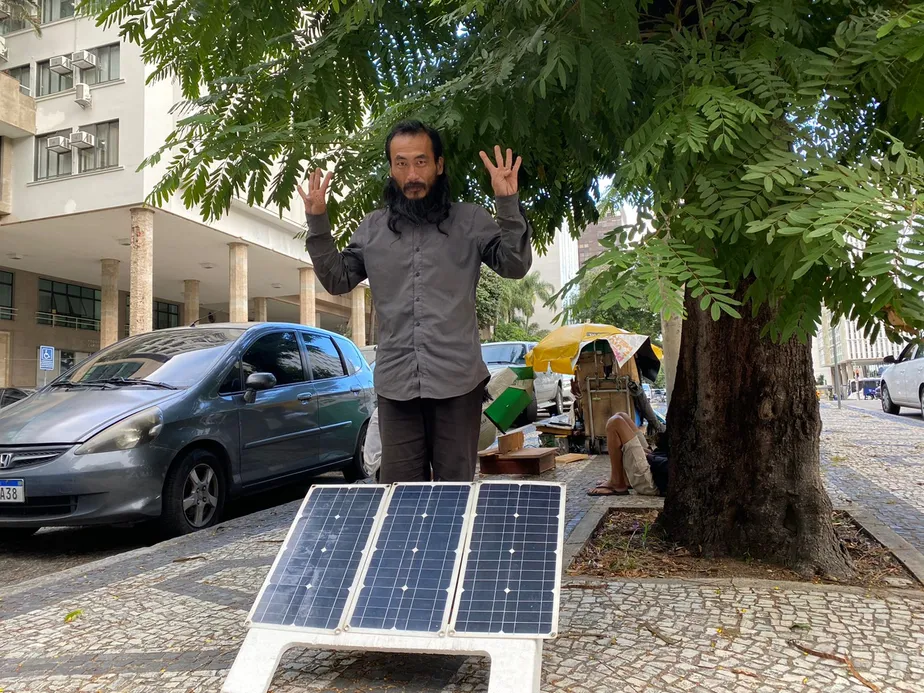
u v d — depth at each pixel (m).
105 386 5.53
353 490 2.52
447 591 2.11
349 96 3.55
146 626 2.91
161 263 29.20
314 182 2.49
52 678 2.39
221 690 2.10
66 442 4.73
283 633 2.15
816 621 2.67
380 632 2.06
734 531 3.70
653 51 2.45
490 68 2.66
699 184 2.01
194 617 3.01
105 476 4.64
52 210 21.66
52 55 22.31
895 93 2.27
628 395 8.98
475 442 2.54
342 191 3.35
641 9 2.78
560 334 9.22
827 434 11.31
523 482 2.35
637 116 2.71
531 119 2.88
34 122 22.14
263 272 31.77
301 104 3.49
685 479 3.95
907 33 2.06
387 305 2.46
